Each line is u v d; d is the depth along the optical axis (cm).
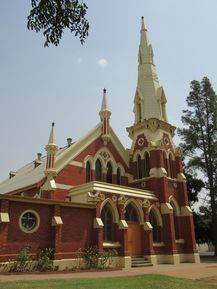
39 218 2136
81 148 3083
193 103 4528
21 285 1235
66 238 2233
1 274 1736
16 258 1920
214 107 4372
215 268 2416
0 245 1872
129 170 3572
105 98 3522
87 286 1269
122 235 2623
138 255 2817
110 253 2427
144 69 4097
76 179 2933
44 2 845
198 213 4322
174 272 2081
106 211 2680
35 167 3981
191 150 4416
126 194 2831
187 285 1434
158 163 3356
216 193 4109
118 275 1794
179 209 3434
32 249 2038
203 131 4384
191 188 4288
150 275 1764
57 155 3123
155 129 3603
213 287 1384
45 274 1806
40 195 2747
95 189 2586
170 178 3428
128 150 3703
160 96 3894
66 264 2155
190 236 3312
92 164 3127
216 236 4012
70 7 865
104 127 3384
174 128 3844
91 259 2241
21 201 2066
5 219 1920
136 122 3825
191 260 3228
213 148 4250
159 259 2981
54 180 2752
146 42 4281
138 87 4022
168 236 3072
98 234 2406
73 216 2342
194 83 4569
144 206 2970
